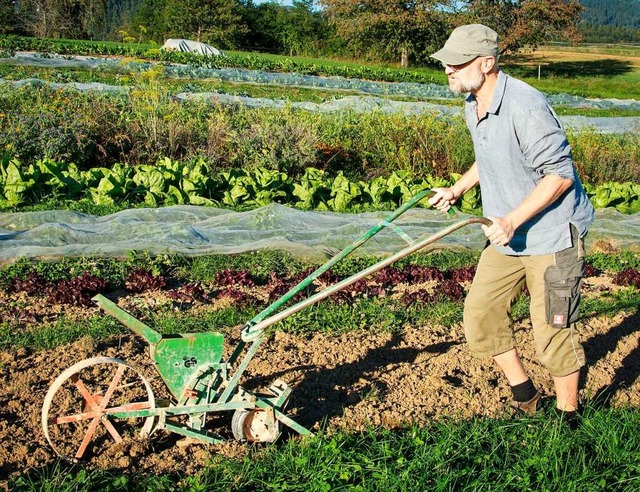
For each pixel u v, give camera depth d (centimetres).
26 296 701
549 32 4997
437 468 426
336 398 535
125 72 2767
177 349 433
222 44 5800
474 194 1191
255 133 1385
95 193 1055
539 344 468
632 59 6562
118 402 511
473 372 595
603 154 1535
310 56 5719
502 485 415
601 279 864
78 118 1328
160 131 1377
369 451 444
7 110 1391
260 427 454
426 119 1533
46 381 536
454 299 742
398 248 887
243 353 597
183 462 443
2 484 405
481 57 421
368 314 690
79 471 422
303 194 1123
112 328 623
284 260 820
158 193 1084
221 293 729
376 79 3831
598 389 573
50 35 5662
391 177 1196
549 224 445
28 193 1045
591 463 442
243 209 1069
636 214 1152
